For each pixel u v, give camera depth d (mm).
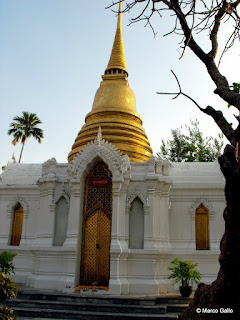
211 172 20812
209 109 6543
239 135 6043
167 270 17875
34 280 17422
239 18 7145
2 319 9914
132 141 20891
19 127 42062
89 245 17531
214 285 6586
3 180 22281
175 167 21562
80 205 17672
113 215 16953
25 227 20656
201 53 6930
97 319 13297
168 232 18328
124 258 16719
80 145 21391
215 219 19109
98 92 23812
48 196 18906
